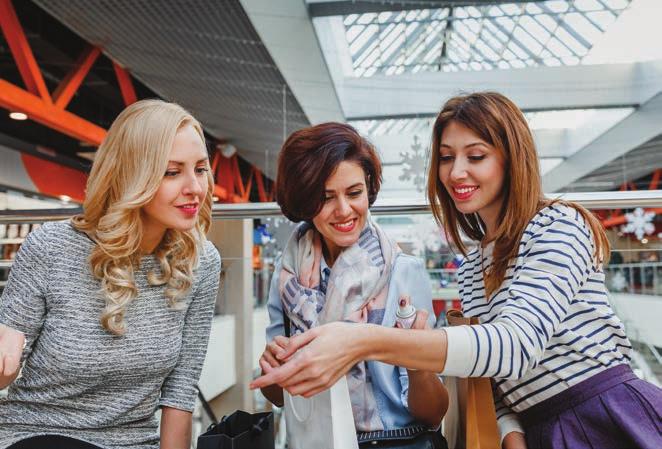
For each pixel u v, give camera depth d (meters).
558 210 0.85
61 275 1.02
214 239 1.87
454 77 6.29
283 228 1.78
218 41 4.90
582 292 0.84
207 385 1.81
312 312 1.06
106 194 1.04
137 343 1.05
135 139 1.00
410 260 1.12
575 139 7.71
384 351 0.68
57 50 6.28
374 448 1.00
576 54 6.33
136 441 1.06
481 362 0.68
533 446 0.85
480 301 1.01
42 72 6.93
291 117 7.39
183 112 1.05
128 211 0.99
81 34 5.06
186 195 1.02
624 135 6.80
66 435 1.00
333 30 5.38
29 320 1.02
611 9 5.37
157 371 1.08
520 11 5.45
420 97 6.38
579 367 0.82
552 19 5.82
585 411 0.80
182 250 1.11
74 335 1.01
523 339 0.69
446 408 1.02
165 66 5.76
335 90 6.03
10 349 0.82
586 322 0.84
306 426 0.92
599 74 6.04
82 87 7.69
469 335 0.69
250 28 4.57
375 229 1.15
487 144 0.90
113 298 1.00
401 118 6.64
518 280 0.78
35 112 5.26
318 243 1.16
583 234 0.82
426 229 1.97
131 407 1.06
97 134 6.44
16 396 1.04
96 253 1.01
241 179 12.45
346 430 0.88
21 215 1.68
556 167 7.86
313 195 1.04
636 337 2.50
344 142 1.05
